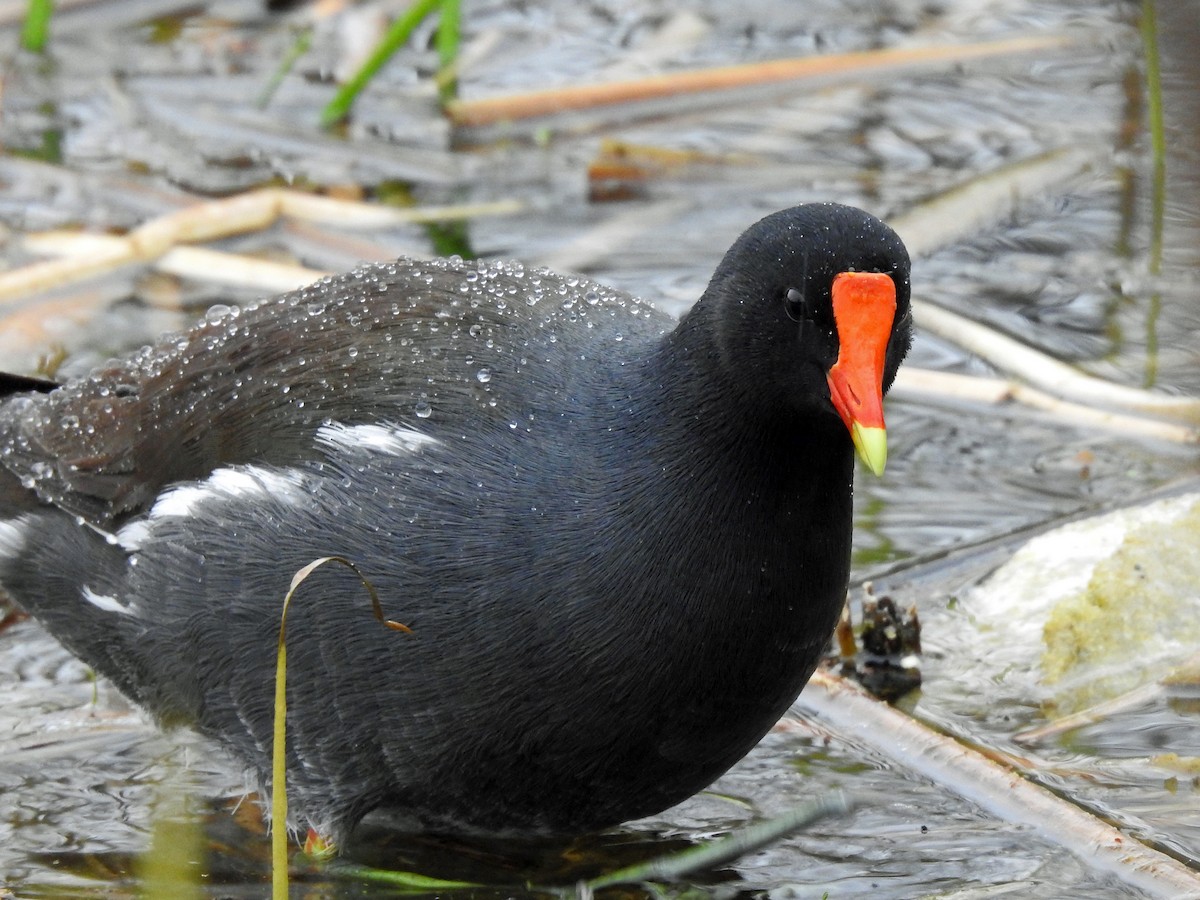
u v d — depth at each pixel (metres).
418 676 8.75
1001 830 9.66
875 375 8.12
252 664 9.25
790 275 8.30
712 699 8.69
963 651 11.45
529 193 16.80
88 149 17.30
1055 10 19.73
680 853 9.51
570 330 9.34
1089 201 16.64
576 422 8.88
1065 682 11.09
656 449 8.64
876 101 18.42
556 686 8.61
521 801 9.11
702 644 8.55
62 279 14.58
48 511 10.23
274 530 9.11
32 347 13.88
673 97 17.78
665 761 8.88
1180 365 14.29
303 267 14.90
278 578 9.05
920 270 15.74
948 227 16.08
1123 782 10.02
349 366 9.41
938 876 9.30
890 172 17.09
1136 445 13.46
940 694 11.02
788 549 8.56
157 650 9.65
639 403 8.78
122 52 19.05
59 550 10.10
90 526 9.98
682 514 8.52
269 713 9.31
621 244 15.80
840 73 17.92
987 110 18.25
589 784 8.95
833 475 8.62
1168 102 17.67
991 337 14.30
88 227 15.94
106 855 9.55
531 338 9.30
